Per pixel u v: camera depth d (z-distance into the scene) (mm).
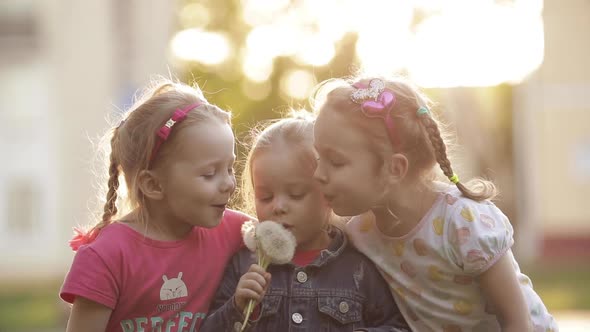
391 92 3438
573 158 26406
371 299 3662
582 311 12695
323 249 3686
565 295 14820
